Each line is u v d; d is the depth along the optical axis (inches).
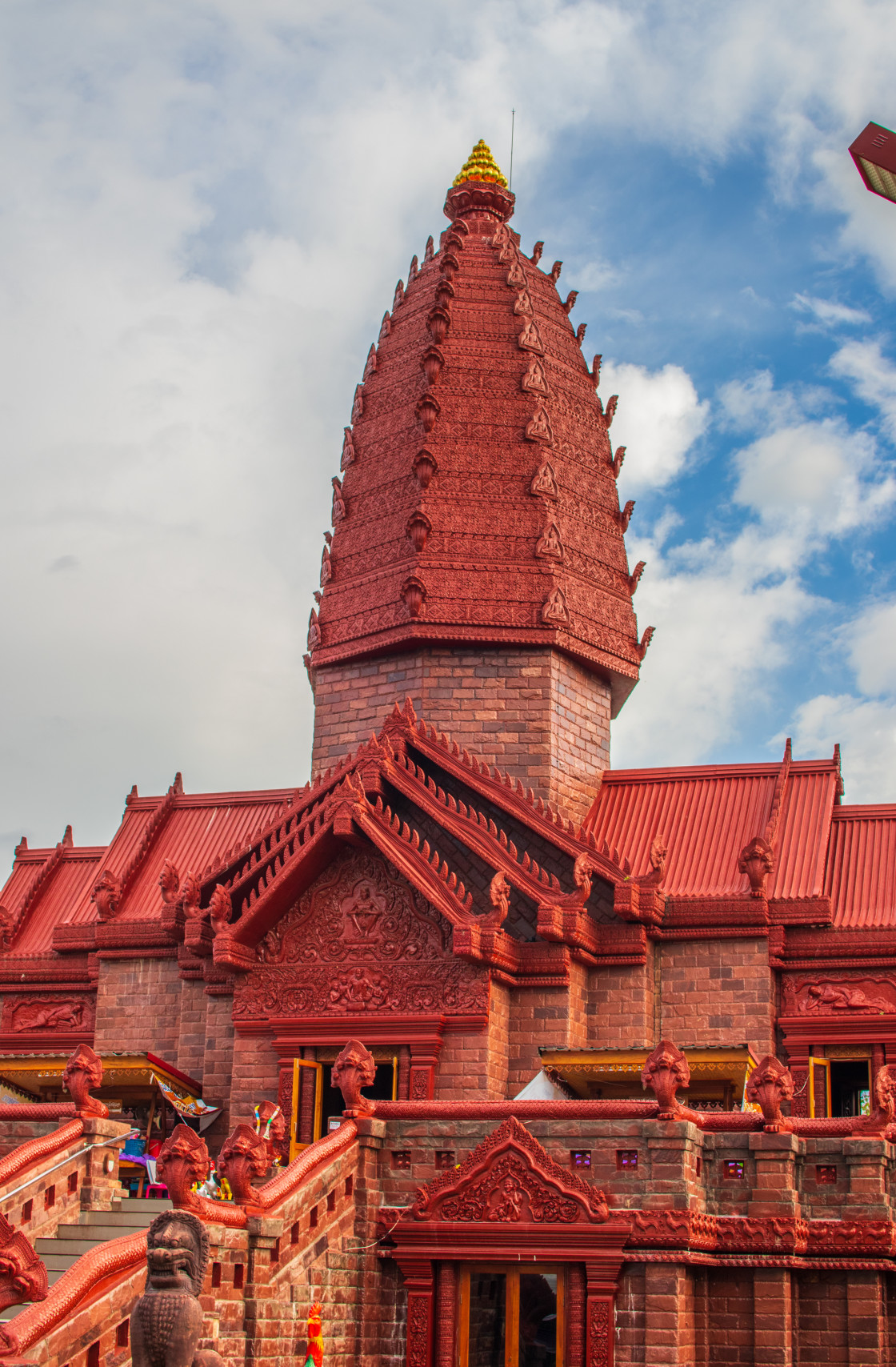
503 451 1947.6
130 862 1968.5
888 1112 1136.2
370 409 2058.3
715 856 1732.3
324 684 1937.7
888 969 1616.6
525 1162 1131.9
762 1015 1610.5
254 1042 1576.0
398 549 1907.0
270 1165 1219.2
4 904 2074.3
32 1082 1748.3
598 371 2122.3
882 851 1722.4
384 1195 1181.1
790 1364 1085.1
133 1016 1829.5
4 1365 782.5
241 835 2000.5
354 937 1568.7
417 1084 1494.8
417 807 1667.1
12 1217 1071.6
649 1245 1090.7
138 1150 1352.1
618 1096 1492.4
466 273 2091.5
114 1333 877.8
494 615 1850.4
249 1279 1016.2
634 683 1967.3
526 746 1823.3
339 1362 1107.3
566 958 1556.3
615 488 2054.6
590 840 1637.6
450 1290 1131.3
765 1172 1119.0
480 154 2224.4
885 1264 1092.5
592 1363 1074.1
